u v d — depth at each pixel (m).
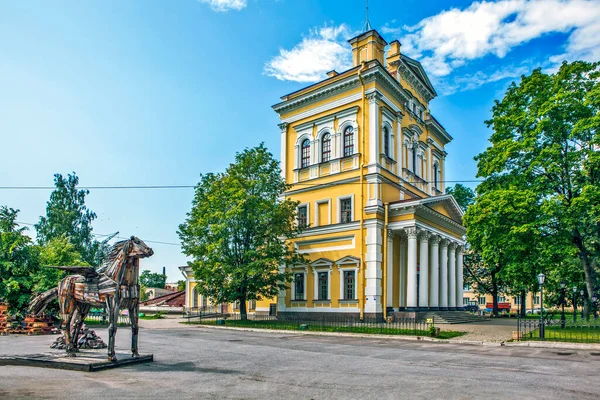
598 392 9.49
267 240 31.48
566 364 13.52
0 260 24.22
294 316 34.34
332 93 35.88
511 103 28.52
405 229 31.81
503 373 11.70
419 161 40.06
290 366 12.62
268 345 18.67
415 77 41.12
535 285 34.28
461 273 40.50
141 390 8.80
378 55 36.66
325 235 34.00
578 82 25.81
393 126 35.81
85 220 57.44
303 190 36.31
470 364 13.32
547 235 25.61
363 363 13.38
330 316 32.25
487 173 28.34
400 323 28.27
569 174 25.55
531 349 17.64
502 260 27.55
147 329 27.55
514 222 26.03
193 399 8.16
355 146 33.91
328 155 35.75
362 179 32.75
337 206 34.03
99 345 15.34
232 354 15.31
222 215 30.36
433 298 34.31
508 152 26.42
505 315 50.00
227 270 29.77
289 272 34.19
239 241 31.75
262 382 10.05
